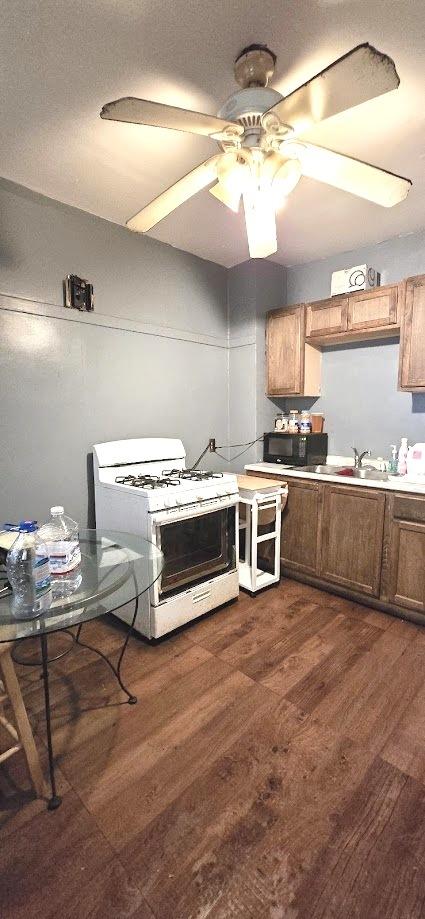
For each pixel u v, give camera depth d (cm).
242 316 324
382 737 147
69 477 239
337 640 210
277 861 106
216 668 187
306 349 303
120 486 218
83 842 111
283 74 142
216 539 236
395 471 269
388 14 120
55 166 190
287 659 194
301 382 302
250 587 261
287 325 306
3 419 210
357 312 266
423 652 199
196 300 305
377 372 291
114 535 179
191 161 186
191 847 110
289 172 137
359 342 299
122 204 227
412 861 106
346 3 116
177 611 212
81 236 233
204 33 125
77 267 233
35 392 221
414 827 114
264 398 328
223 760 138
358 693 170
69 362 234
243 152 131
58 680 180
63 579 128
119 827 115
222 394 335
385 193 150
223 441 339
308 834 113
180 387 300
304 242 281
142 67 137
